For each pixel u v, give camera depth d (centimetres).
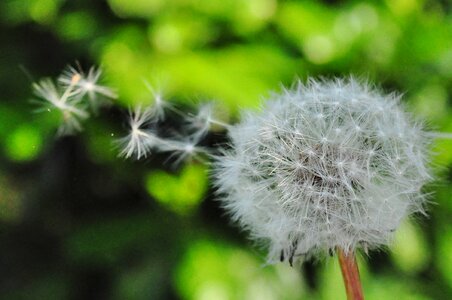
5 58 37
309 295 35
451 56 35
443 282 35
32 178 40
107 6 36
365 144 23
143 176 35
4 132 34
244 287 34
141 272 35
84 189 38
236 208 24
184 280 34
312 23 34
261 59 34
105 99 30
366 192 23
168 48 35
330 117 23
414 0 35
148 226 36
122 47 35
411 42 35
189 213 35
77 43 36
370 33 35
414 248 34
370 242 23
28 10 36
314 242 23
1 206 41
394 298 35
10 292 39
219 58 34
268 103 24
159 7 35
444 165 31
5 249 40
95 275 39
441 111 35
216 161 26
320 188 23
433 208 35
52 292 39
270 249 24
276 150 23
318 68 34
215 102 29
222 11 35
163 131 26
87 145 34
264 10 35
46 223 40
